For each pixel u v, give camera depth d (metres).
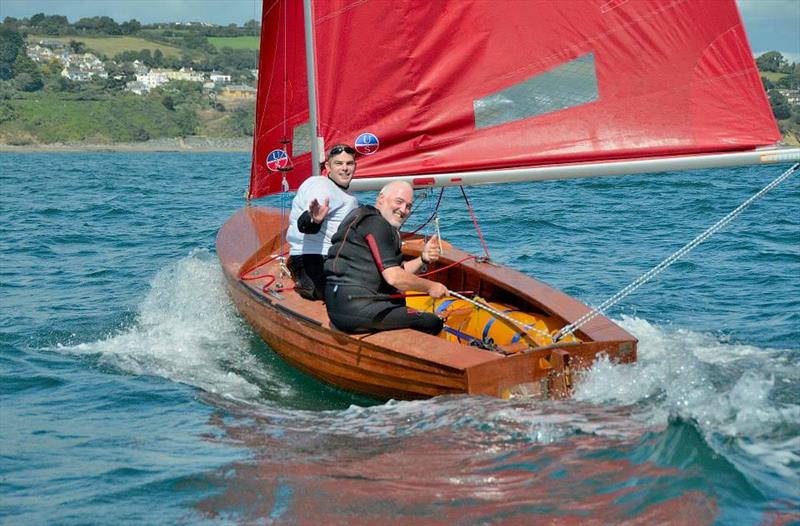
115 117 192.75
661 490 5.91
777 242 17.47
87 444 7.37
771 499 5.80
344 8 9.38
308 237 9.42
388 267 8.22
